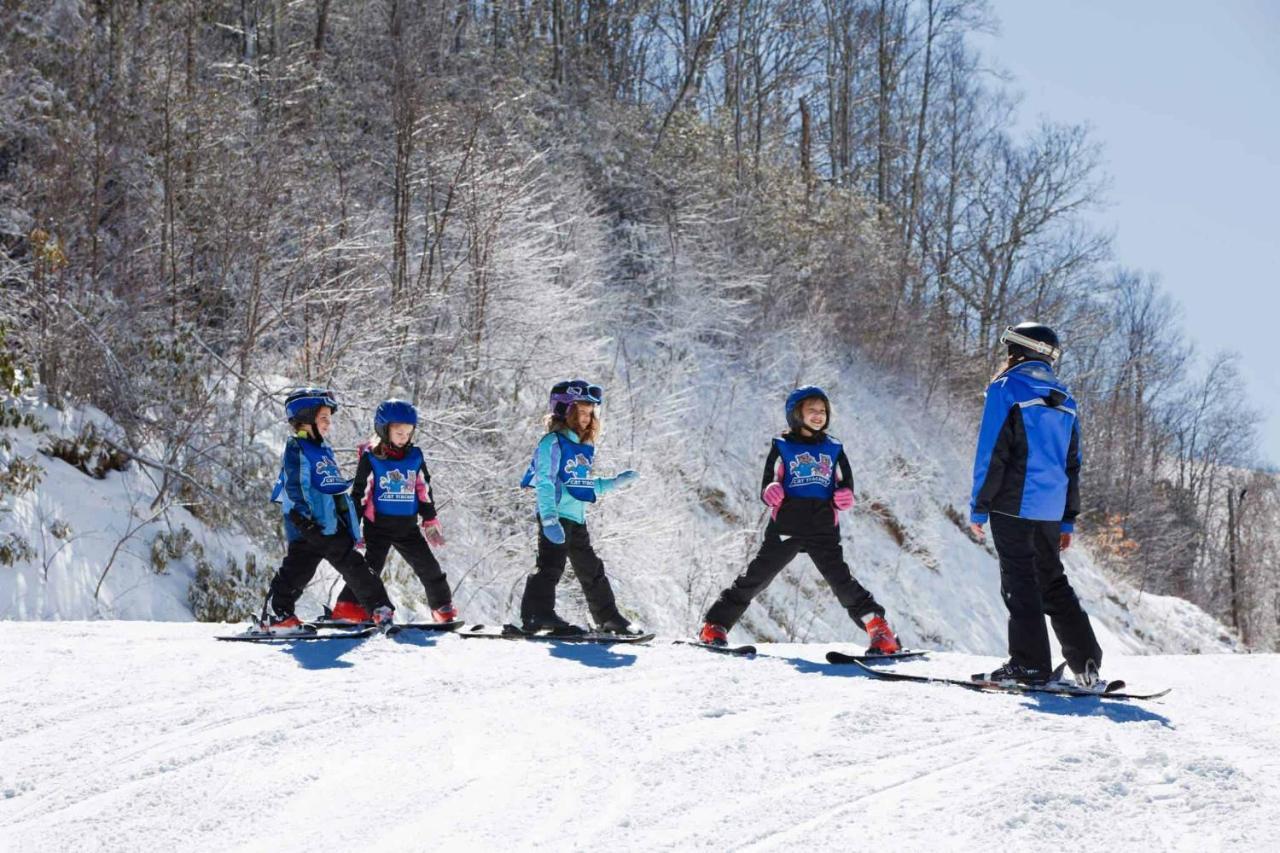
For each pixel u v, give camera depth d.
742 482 20.19
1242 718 5.95
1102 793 4.23
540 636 7.17
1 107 12.66
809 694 5.77
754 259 25.66
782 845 3.61
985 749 4.81
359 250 14.80
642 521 15.38
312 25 21.36
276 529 11.92
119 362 11.66
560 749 4.59
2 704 4.97
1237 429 62.72
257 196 13.93
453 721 4.96
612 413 16.59
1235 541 55.91
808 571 19.66
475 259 15.52
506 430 14.72
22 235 12.07
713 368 22.16
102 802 3.88
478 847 3.54
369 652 6.40
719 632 7.19
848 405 25.11
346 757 4.41
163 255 13.16
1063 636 6.26
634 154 24.89
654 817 3.84
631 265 22.77
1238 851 3.67
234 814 3.79
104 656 5.98
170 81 14.44
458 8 24.14
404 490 7.37
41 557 9.63
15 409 10.47
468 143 16.31
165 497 11.17
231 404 12.52
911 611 21.28
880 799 4.09
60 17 13.78
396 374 14.27
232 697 5.21
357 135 17.86
